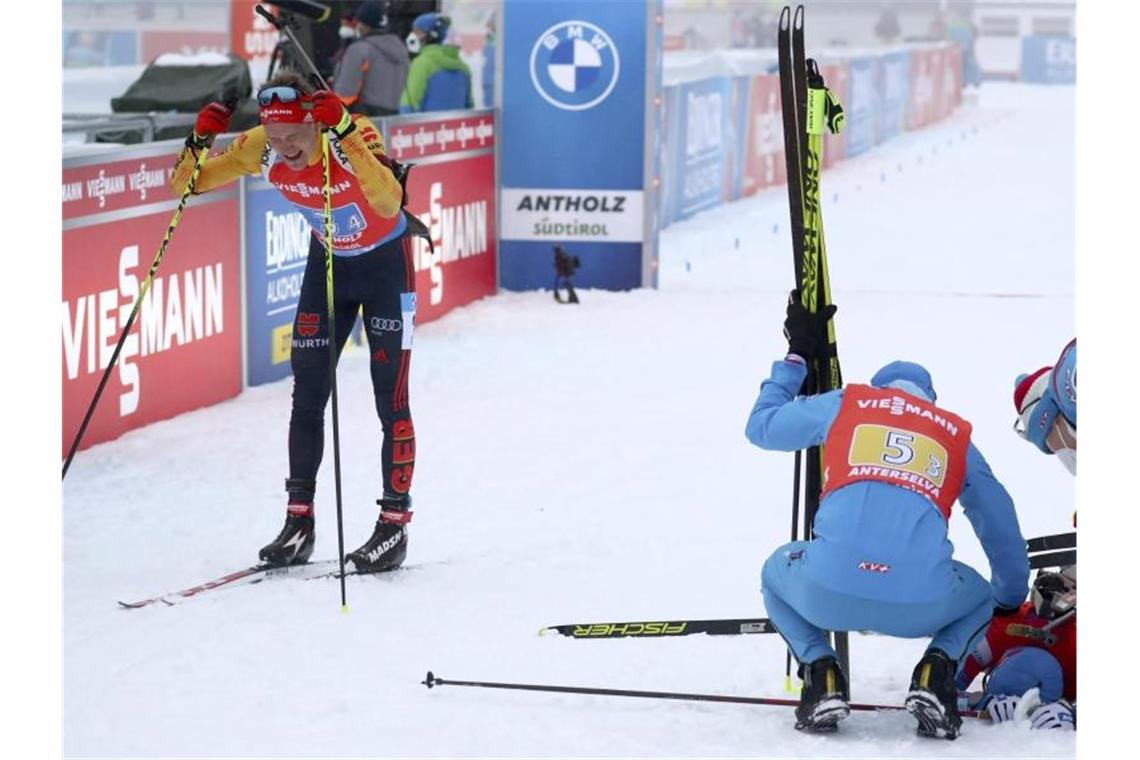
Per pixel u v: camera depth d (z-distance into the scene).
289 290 34.00
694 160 65.50
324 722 14.86
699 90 65.69
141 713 15.05
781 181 80.25
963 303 43.91
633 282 46.56
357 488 24.62
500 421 29.47
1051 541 16.91
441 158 41.62
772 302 44.47
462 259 43.34
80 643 17.09
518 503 23.91
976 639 14.45
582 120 45.88
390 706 15.33
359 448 27.16
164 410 29.06
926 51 110.75
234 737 14.43
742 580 19.95
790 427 14.96
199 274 30.14
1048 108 127.19
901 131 103.62
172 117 42.97
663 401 31.42
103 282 26.70
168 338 29.06
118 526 22.19
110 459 25.89
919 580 13.98
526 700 15.59
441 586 19.64
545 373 34.16
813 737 14.45
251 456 26.45
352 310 20.62
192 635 17.45
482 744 14.28
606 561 20.86
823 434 14.86
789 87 15.70
